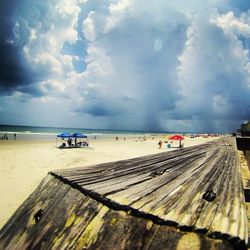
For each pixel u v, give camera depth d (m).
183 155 5.59
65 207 2.65
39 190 3.83
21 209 3.60
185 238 1.52
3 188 10.45
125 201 2.12
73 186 2.98
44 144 37.75
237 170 3.72
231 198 2.22
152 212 1.83
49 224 2.57
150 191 2.50
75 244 1.96
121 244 1.70
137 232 1.73
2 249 2.77
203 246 1.43
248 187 4.29
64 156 22.00
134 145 41.84
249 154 5.77
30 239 2.56
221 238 1.44
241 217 1.72
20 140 46.66
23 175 13.02
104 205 2.20
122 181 3.07
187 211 1.85
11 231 3.07
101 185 2.81
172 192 2.46
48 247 2.18
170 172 3.64
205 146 7.93
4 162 17.16
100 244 1.80
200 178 3.15
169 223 1.65
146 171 3.77
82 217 2.25
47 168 15.19
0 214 7.66
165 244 1.53
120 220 1.91
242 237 1.41
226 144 8.52
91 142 47.94
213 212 1.83
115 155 23.86
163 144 46.00
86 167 4.39
